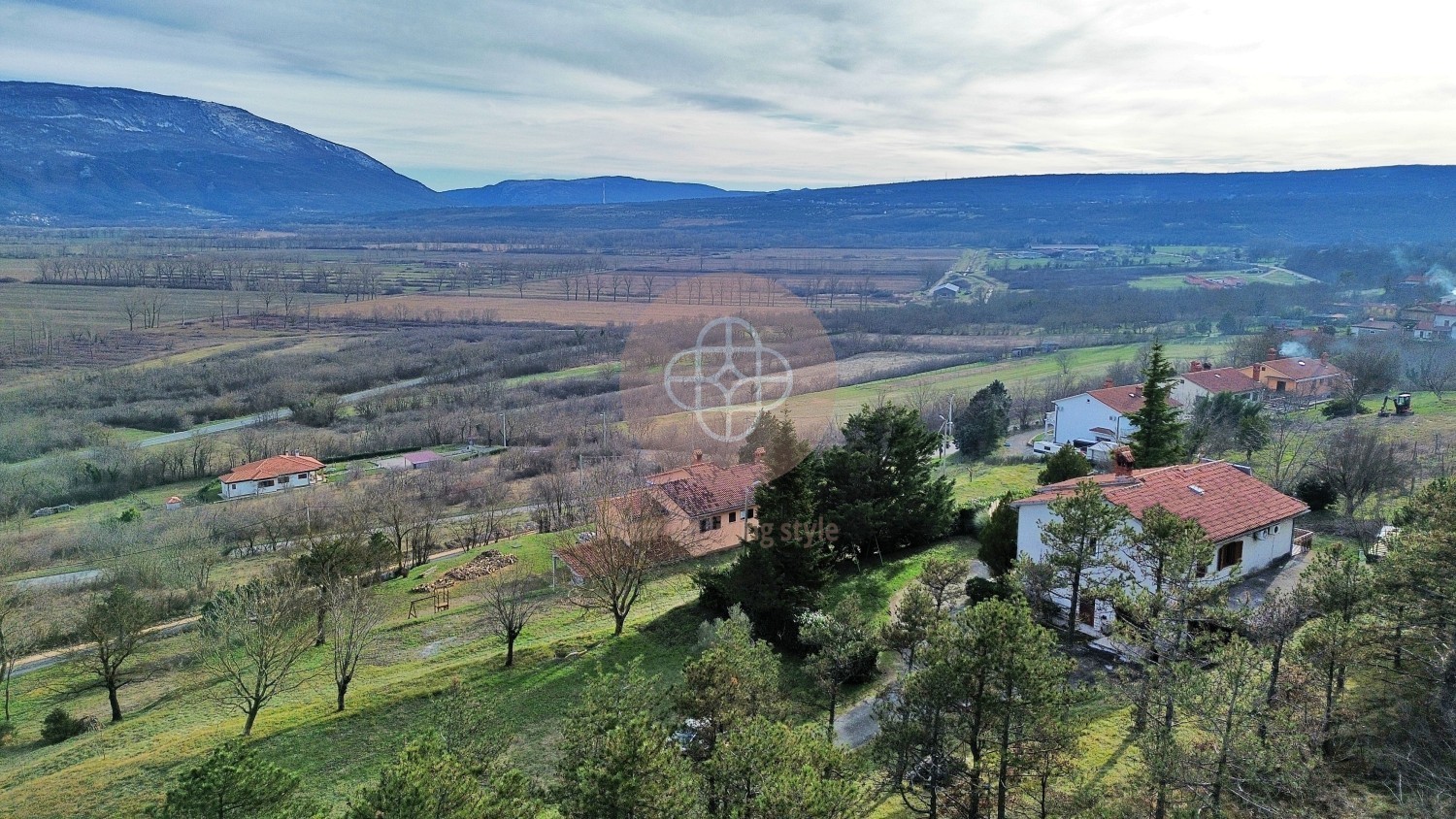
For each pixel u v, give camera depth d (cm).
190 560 6069
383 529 6550
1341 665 2456
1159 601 2500
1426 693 2402
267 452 9181
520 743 3041
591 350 8519
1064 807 2217
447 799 1716
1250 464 5838
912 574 4406
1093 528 3033
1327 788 2136
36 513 7869
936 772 2217
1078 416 7631
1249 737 1991
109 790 2989
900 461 4628
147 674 4641
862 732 3011
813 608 3553
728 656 2367
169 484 8788
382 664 4262
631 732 1833
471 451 8806
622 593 4150
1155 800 2125
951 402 8025
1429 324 12362
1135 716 2545
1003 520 3994
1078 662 3189
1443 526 2464
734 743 1933
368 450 9375
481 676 3650
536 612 4688
